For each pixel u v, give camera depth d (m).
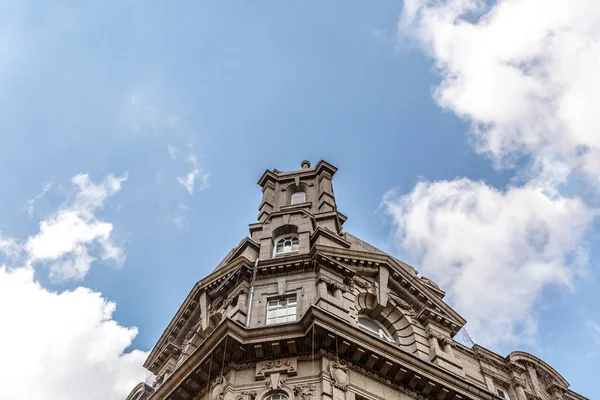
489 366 36.41
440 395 29.36
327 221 38.91
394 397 28.11
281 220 38.44
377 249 39.91
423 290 35.94
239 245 37.84
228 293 34.41
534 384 37.62
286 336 28.08
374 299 33.75
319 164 45.53
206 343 28.64
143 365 38.66
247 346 28.02
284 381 26.80
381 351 28.73
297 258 33.81
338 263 33.44
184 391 29.23
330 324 28.27
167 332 37.78
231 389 26.77
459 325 35.62
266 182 45.50
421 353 32.41
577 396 39.50
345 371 27.52
